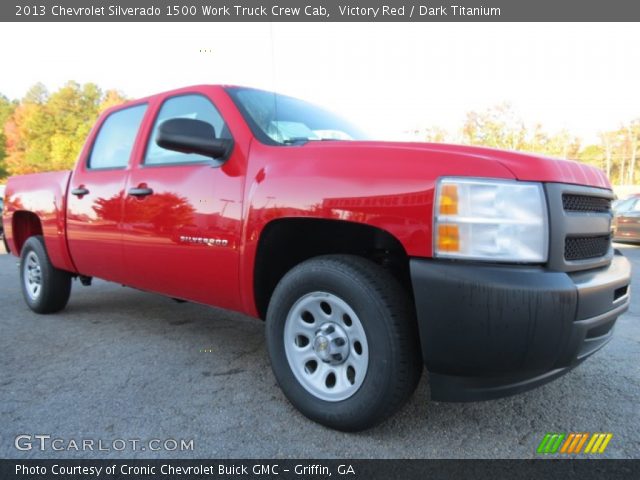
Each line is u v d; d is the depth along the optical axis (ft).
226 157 8.63
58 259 13.20
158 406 8.12
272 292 8.56
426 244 6.15
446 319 6.01
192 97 10.07
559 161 6.75
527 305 5.74
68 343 11.63
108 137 12.25
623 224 42.70
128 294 17.71
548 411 8.00
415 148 6.79
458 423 7.55
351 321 6.99
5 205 15.74
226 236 8.37
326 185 7.00
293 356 7.69
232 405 8.17
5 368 9.90
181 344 11.60
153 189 9.86
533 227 6.03
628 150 176.76
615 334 12.65
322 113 10.66
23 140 170.91
